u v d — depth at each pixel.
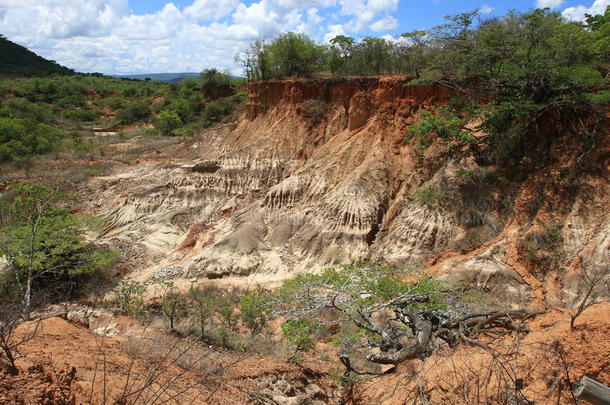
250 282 23.92
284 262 25.19
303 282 13.32
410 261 21.83
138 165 42.12
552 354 6.45
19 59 147.00
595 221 18.12
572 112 20.77
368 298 12.43
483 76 23.84
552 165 20.48
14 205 27.03
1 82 92.62
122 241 28.39
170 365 8.29
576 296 16.61
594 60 22.20
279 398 9.73
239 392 8.96
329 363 13.58
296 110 32.75
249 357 12.60
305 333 12.62
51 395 5.12
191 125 61.88
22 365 5.73
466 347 8.86
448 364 7.93
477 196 21.97
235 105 63.12
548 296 17.09
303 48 35.81
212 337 15.23
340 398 11.27
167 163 38.06
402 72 31.14
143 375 7.53
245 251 25.61
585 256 17.33
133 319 16.95
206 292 22.38
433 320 11.72
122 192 34.28
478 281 18.33
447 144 24.92
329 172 28.09
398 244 22.98
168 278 24.73
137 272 26.17
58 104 84.75
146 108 75.94
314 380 12.12
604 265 16.69
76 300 21.25
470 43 23.25
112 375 7.07
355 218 25.05
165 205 31.78
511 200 20.94
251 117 36.84
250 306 16.58
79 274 23.00
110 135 64.81
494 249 19.27
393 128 27.81
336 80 31.52
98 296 22.42
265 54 37.06
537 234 18.73
